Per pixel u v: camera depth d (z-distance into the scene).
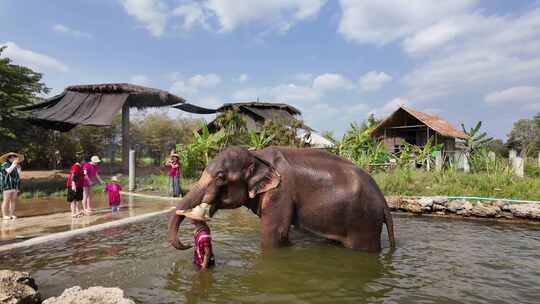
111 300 3.51
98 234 7.30
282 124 22.58
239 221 8.73
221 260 5.45
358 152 20.66
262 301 3.98
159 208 10.57
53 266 5.21
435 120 26.39
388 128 27.16
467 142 19.55
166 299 4.03
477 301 4.02
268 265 5.21
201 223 5.30
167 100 23.22
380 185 12.91
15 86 17.55
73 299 3.51
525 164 16.17
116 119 39.44
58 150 28.64
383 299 4.05
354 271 5.00
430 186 12.63
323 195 5.82
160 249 6.10
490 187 11.66
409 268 5.18
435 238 7.21
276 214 5.75
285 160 5.99
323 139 28.05
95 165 9.72
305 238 6.70
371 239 5.92
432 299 4.06
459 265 5.35
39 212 9.82
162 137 46.28
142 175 21.00
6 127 16.28
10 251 5.81
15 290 3.66
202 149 19.67
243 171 5.72
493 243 6.80
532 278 4.80
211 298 4.06
